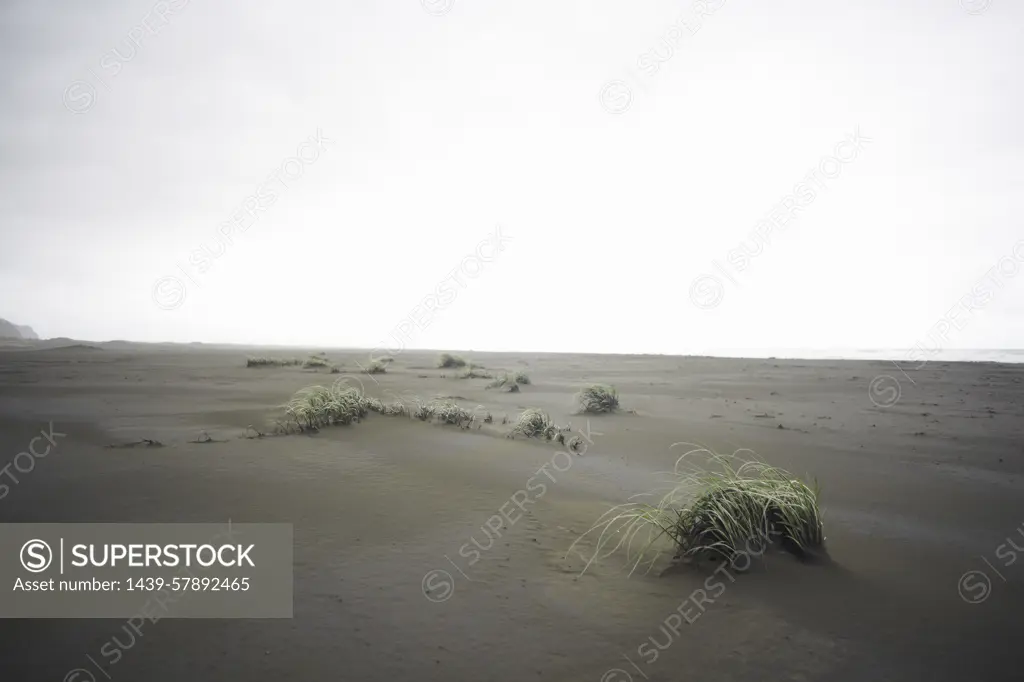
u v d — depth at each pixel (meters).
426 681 2.79
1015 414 14.56
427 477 6.95
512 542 4.80
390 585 3.91
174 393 16.22
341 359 41.09
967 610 3.70
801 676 2.92
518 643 3.18
